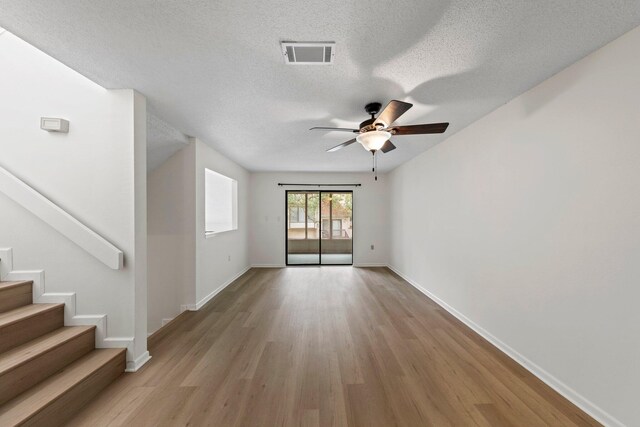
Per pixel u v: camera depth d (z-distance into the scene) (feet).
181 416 5.60
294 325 10.20
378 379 6.84
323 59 5.87
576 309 5.95
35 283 7.18
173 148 11.21
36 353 5.67
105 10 4.48
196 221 11.87
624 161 5.07
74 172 7.26
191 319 10.80
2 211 7.17
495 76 6.57
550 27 4.86
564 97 6.23
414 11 4.50
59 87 7.26
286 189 21.17
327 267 20.89
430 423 5.41
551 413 5.67
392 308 12.03
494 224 8.64
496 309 8.54
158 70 6.35
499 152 8.40
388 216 20.98
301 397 6.17
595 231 5.56
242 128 10.39
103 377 6.45
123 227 7.29
